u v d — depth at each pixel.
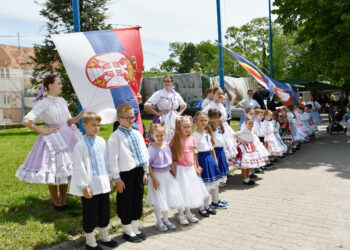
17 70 27.61
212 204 5.12
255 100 10.09
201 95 20.28
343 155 9.21
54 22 17.61
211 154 5.01
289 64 38.50
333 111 14.58
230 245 3.67
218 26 8.56
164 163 4.27
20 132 17.11
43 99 4.52
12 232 3.83
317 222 4.26
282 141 9.26
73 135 4.59
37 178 4.20
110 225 4.21
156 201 4.20
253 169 7.11
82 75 4.45
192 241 3.84
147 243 3.82
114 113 4.50
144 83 22.33
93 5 17.67
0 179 6.33
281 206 4.98
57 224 4.09
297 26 16.19
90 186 3.53
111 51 4.70
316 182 6.35
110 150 3.76
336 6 12.88
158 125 4.29
